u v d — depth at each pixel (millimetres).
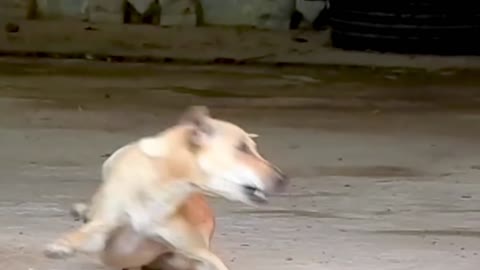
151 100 9805
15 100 9555
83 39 13109
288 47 13039
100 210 4273
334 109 9602
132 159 4230
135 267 4445
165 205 4148
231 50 12828
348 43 12898
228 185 4012
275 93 10383
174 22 14258
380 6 12617
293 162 7352
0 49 12430
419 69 11953
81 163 7129
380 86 10953
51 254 4258
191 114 4180
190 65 11977
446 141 8234
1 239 5309
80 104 9469
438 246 5438
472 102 10133
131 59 12203
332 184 6730
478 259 5223
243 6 14398
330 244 5406
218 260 4273
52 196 6211
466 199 6426
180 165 4090
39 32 13352
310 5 14219
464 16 12508
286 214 5973
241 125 8719
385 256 5230
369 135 8414
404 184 6781
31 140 7844
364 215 6004
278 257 5156
